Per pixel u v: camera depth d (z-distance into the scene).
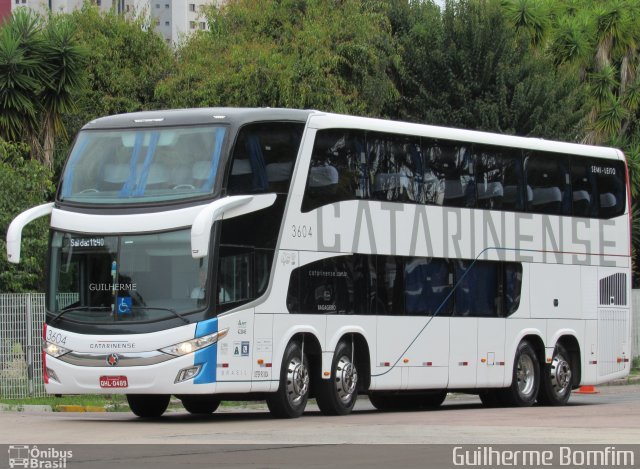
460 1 44.59
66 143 43.88
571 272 27.39
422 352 23.61
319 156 21.61
